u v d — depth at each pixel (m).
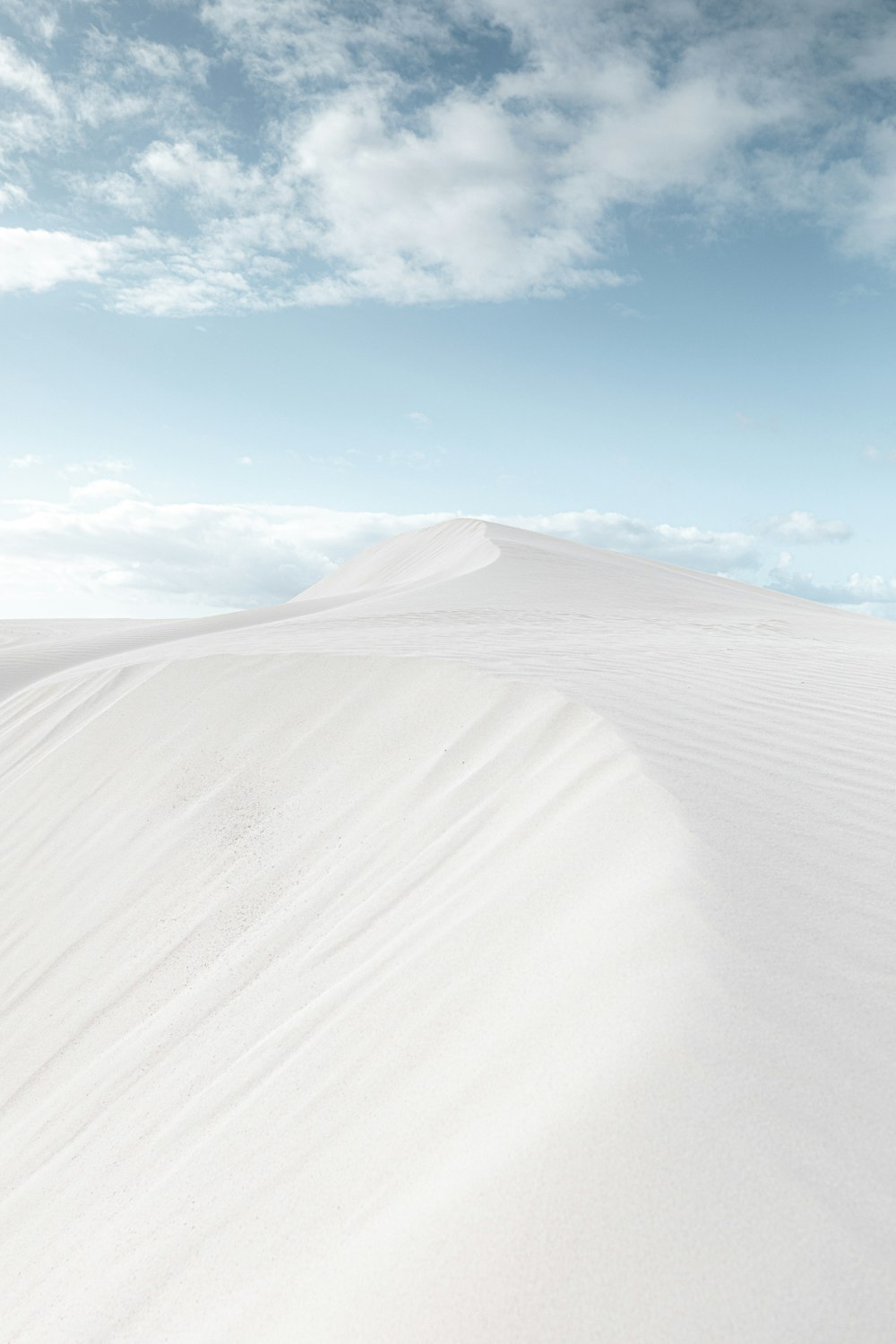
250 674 8.05
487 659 7.07
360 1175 2.25
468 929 3.19
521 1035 2.36
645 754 4.09
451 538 37.78
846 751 4.54
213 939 4.93
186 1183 2.79
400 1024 2.85
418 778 5.23
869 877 2.94
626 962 2.42
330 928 4.16
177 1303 2.27
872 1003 2.19
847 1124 1.79
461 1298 1.64
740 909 2.59
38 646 20.88
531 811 4.02
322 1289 1.89
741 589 28.92
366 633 11.52
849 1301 1.45
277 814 5.86
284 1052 3.20
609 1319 1.51
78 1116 4.01
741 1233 1.58
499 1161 1.88
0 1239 3.41
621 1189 1.70
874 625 17.48
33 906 6.48
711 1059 1.95
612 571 26.09
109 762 7.81
